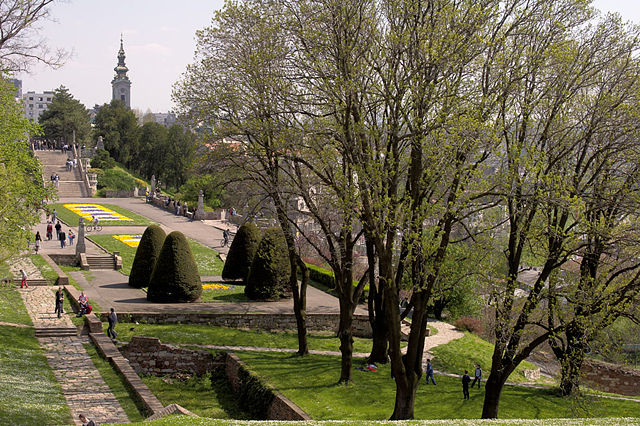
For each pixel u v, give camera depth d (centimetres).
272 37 2577
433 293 2338
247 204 3400
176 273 3925
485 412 2369
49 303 3700
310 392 2634
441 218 2142
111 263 5009
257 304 4059
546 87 2377
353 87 2175
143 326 3469
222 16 2748
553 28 2338
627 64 2392
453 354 3625
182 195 8444
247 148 2802
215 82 2800
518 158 2148
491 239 2259
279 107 2552
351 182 2391
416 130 2106
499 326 2347
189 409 2747
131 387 2512
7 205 2972
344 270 2812
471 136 1997
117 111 13875
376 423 1723
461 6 2166
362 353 3512
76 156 10656
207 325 3662
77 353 2941
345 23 2252
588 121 2412
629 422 1730
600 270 2908
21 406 2091
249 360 3039
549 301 2569
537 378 3728
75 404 2275
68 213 7150
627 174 2417
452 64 2070
